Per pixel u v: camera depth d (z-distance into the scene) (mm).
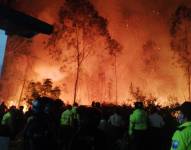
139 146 11094
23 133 7469
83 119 6895
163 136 11438
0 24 6582
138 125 11102
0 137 6578
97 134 6875
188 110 4352
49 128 7402
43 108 7469
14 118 12953
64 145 11719
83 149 6766
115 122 12250
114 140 12031
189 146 4129
